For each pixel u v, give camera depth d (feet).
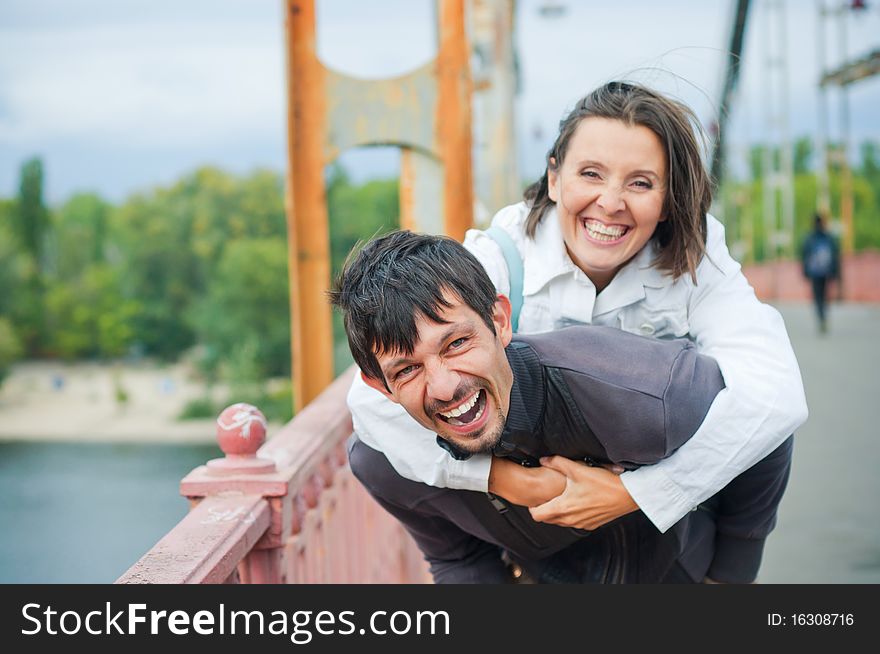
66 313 283.18
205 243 279.28
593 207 6.79
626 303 7.19
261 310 255.91
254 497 7.33
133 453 205.36
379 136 13.84
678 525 7.27
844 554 16.17
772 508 7.63
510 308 6.23
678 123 6.72
